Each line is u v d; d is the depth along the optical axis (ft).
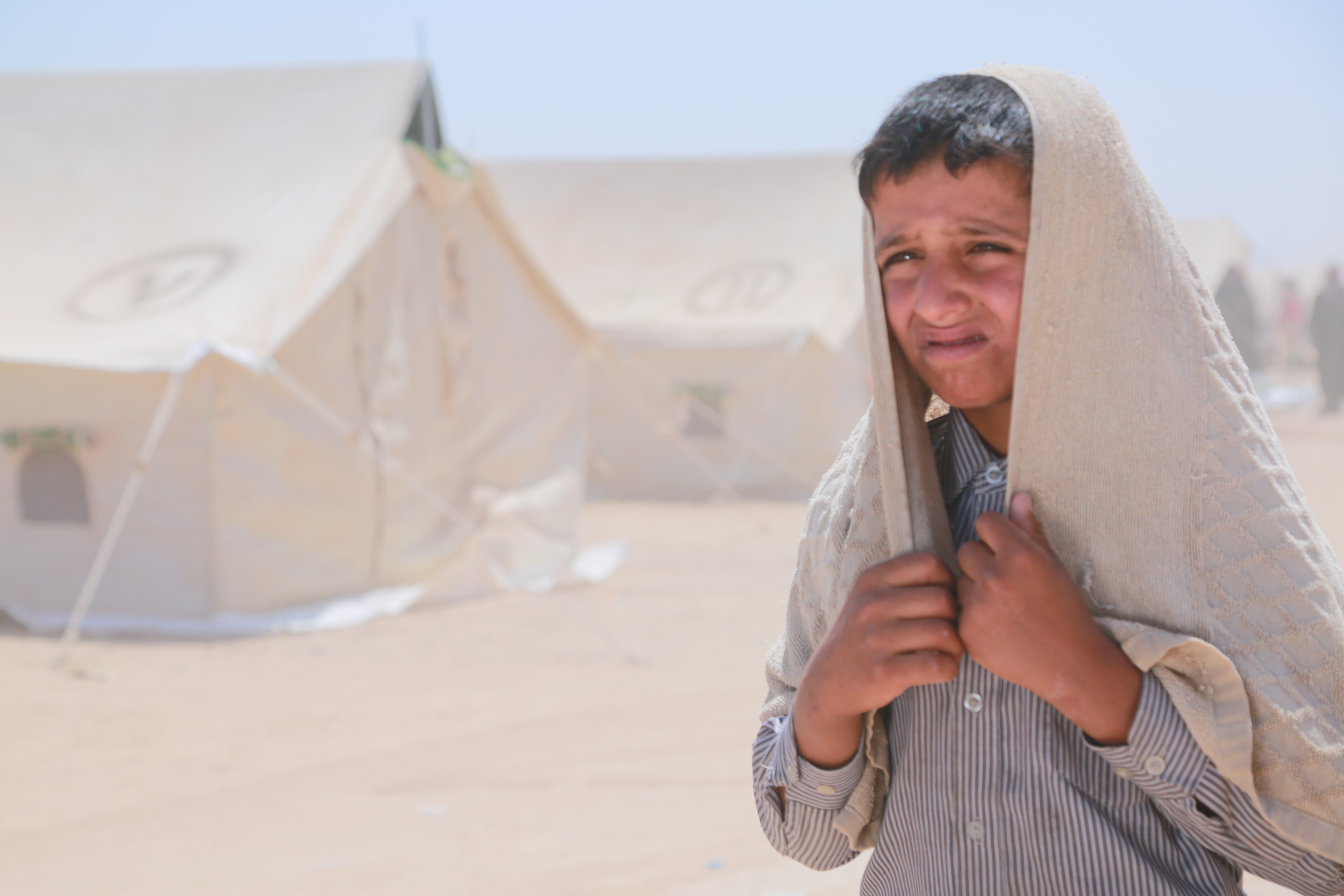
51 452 28.14
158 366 26.78
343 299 29.89
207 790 17.60
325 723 21.11
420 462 32.24
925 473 4.33
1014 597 3.71
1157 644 3.68
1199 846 4.06
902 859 4.39
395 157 31.89
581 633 28.84
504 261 35.83
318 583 29.60
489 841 15.06
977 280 3.85
